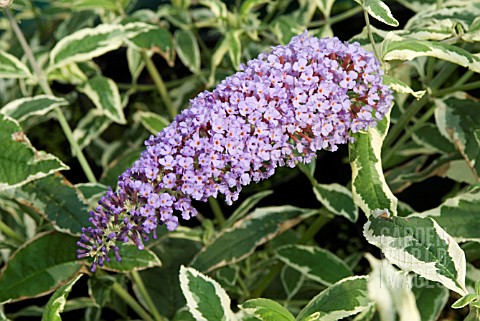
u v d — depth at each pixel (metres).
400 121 0.89
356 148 0.75
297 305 0.96
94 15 1.08
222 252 0.87
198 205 1.09
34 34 1.21
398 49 0.74
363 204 0.74
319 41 0.71
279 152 0.69
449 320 0.97
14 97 1.10
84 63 1.05
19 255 0.81
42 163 0.76
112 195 0.69
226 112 0.69
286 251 0.90
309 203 1.06
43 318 0.70
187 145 0.68
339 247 1.04
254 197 0.91
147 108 1.14
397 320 0.77
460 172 0.90
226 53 1.05
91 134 1.03
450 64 0.85
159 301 0.96
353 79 0.70
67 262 0.81
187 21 1.03
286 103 0.69
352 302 0.72
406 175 0.92
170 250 0.98
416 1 0.95
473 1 0.85
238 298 0.98
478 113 0.87
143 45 0.89
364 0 0.73
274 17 1.19
